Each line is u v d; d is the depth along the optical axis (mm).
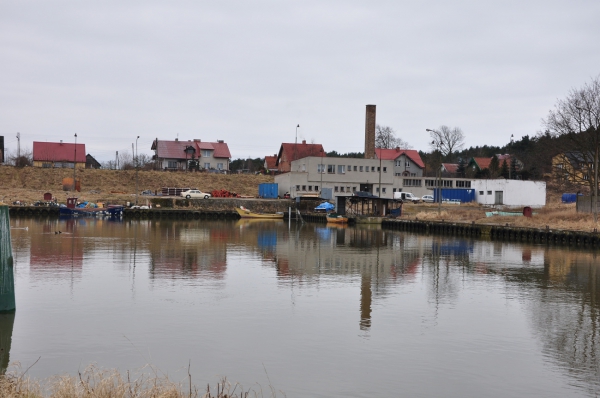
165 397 11180
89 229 58062
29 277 27062
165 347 16625
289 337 17828
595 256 39969
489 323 19891
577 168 72125
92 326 18609
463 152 193875
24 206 79688
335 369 15125
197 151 134000
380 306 22266
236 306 21812
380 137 165500
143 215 85062
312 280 27984
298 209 94250
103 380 11727
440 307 22250
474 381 14477
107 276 27812
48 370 14453
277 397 13211
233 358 15828
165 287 25281
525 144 172000
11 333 17609
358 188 104688
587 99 67125
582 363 15867
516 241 52719
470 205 95812
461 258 38219
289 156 122938
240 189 114250
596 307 22516
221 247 42750
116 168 133000
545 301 23594
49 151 125500
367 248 44656
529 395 13688
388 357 16125
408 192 108062
